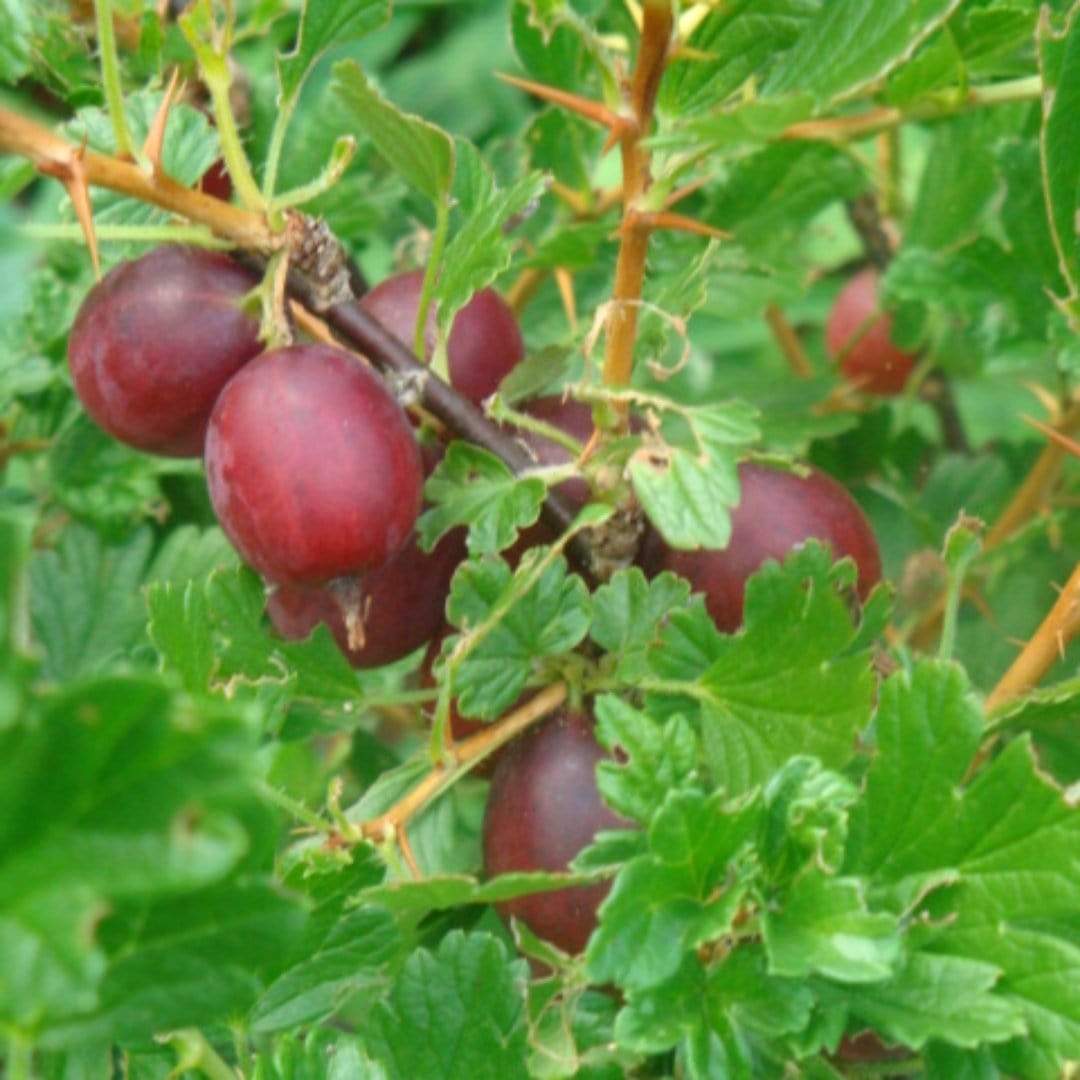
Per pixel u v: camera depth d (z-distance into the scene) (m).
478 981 0.34
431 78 0.65
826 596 0.34
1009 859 0.33
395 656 0.37
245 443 0.34
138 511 0.43
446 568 0.36
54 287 0.43
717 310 0.46
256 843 0.28
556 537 0.36
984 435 0.59
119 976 0.29
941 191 0.47
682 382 0.50
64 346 0.43
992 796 0.33
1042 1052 0.32
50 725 0.27
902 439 0.50
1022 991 0.32
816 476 0.36
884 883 0.33
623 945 0.31
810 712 0.34
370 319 0.35
